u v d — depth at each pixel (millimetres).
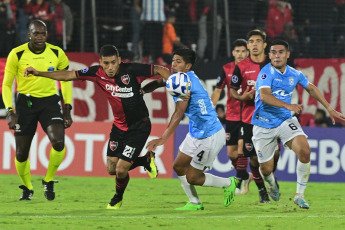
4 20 38656
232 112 29312
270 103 21250
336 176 35938
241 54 28719
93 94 37188
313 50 41875
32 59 23781
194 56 20594
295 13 42500
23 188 24766
